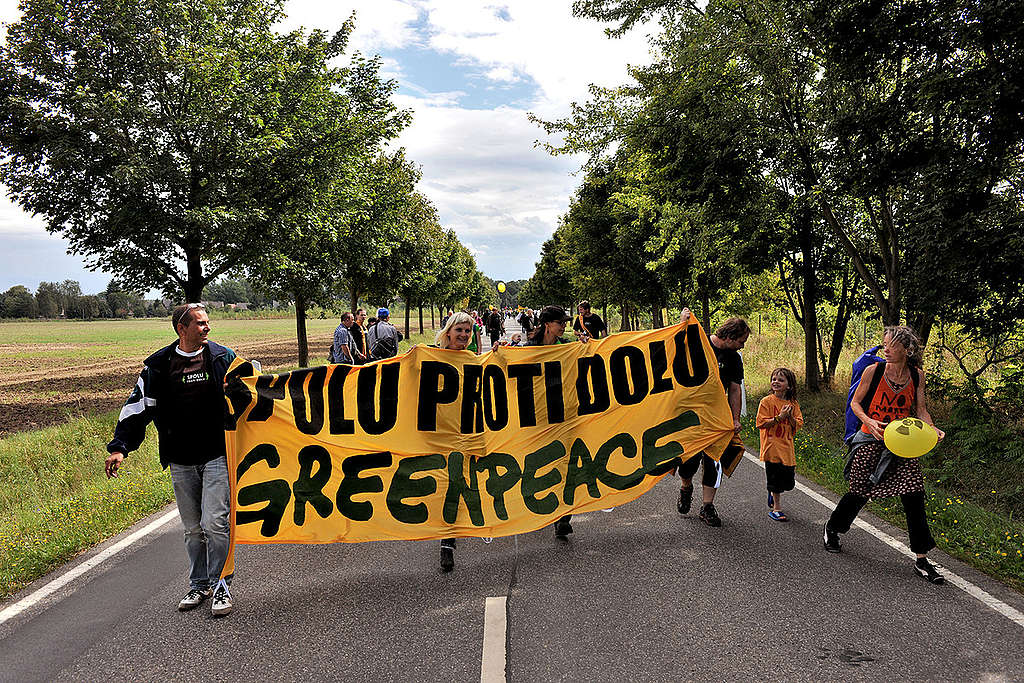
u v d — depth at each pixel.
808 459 8.27
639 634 3.76
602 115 15.77
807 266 12.55
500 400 5.56
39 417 14.90
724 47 9.95
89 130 13.77
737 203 11.32
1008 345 9.16
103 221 14.10
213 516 4.31
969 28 6.53
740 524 5.74
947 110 7.14
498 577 4.68
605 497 5.62
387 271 28.75
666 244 17.30
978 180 7.23
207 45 15.12
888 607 4.02
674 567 4.75
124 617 4.18
